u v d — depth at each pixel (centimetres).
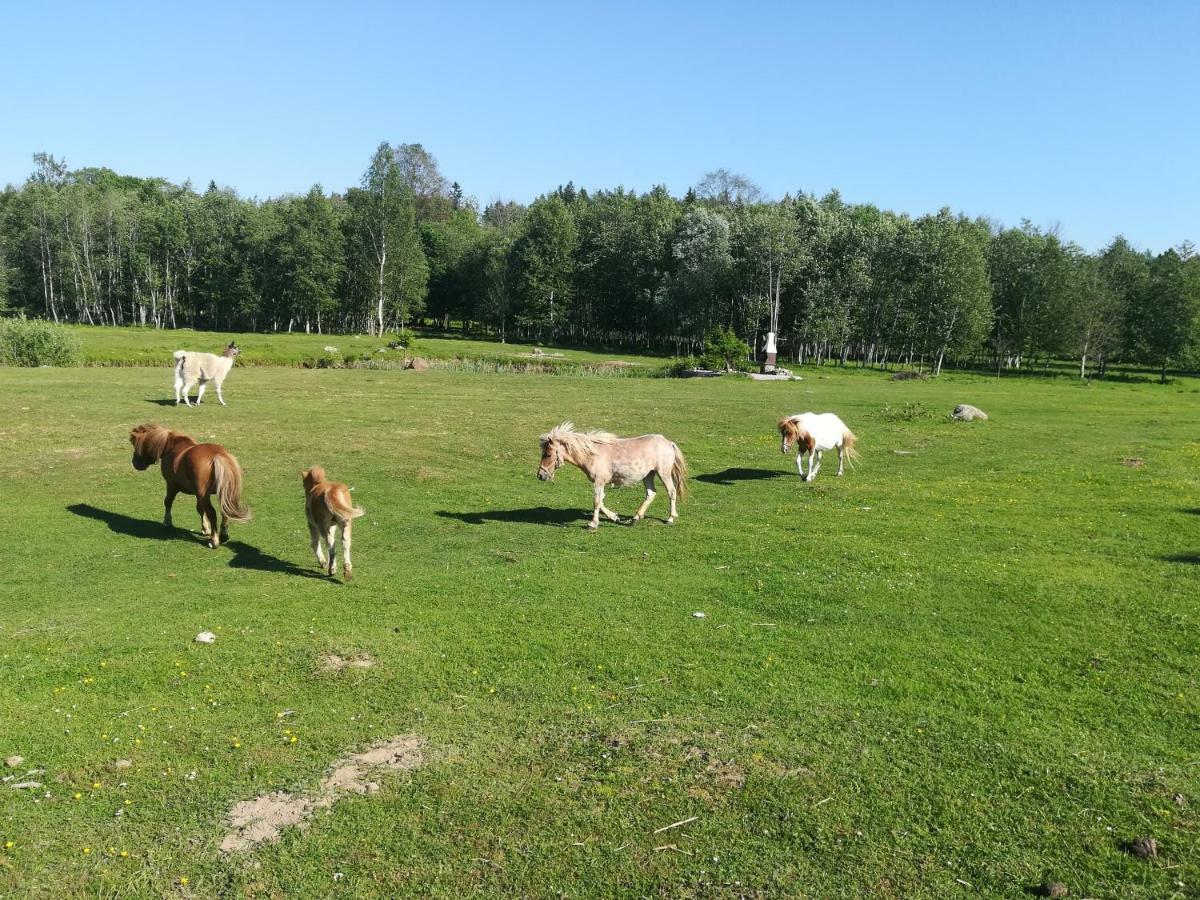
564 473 2228
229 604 1156
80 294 9956
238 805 657
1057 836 625
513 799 668
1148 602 1162
